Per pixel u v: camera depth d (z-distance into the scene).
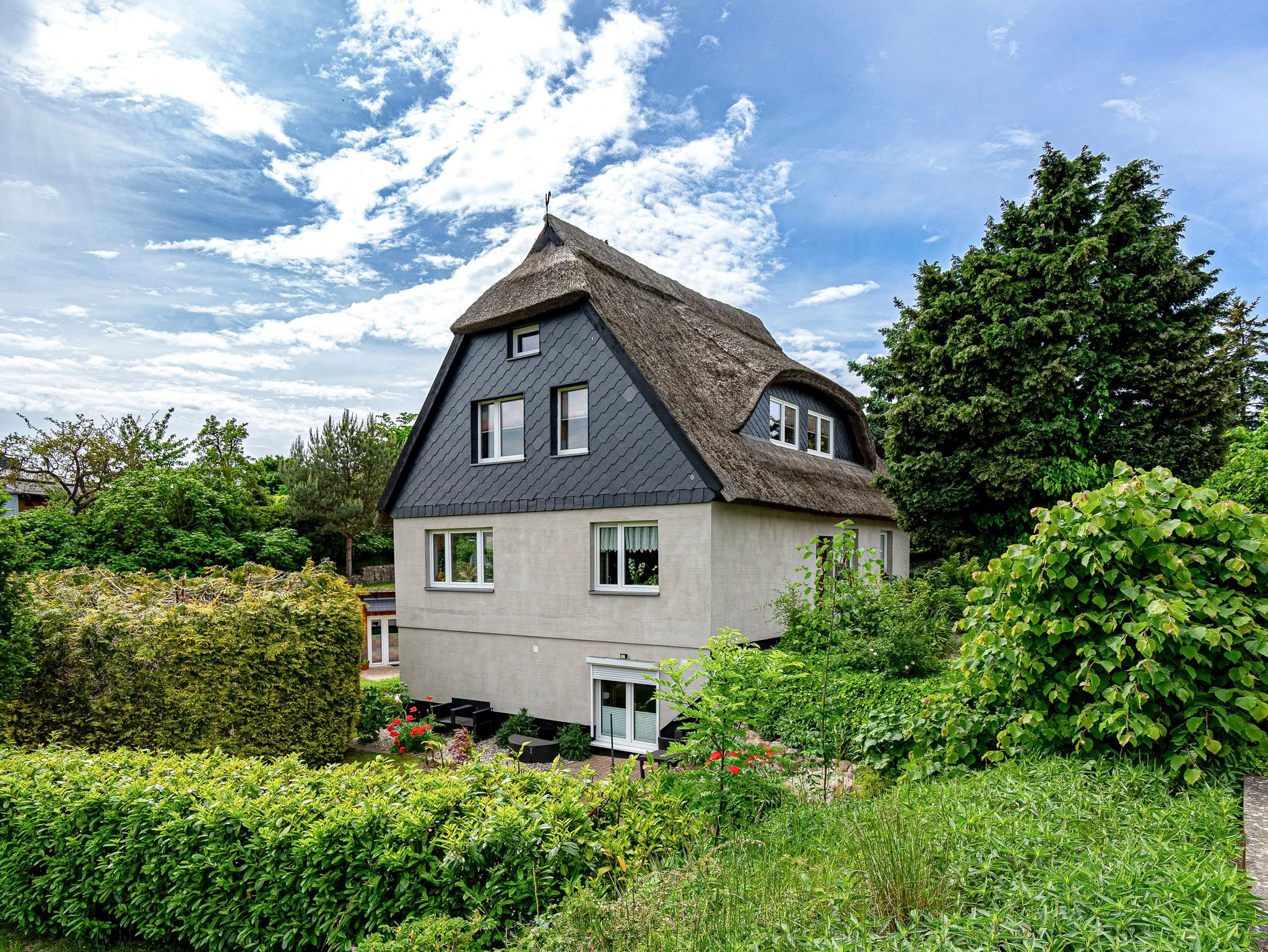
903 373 15.19
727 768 5.81
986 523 14.23
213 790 5.71
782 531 14.58
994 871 3.04
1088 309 12.90
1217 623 4.36
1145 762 4.29
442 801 5.09
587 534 13.66
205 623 10.78
